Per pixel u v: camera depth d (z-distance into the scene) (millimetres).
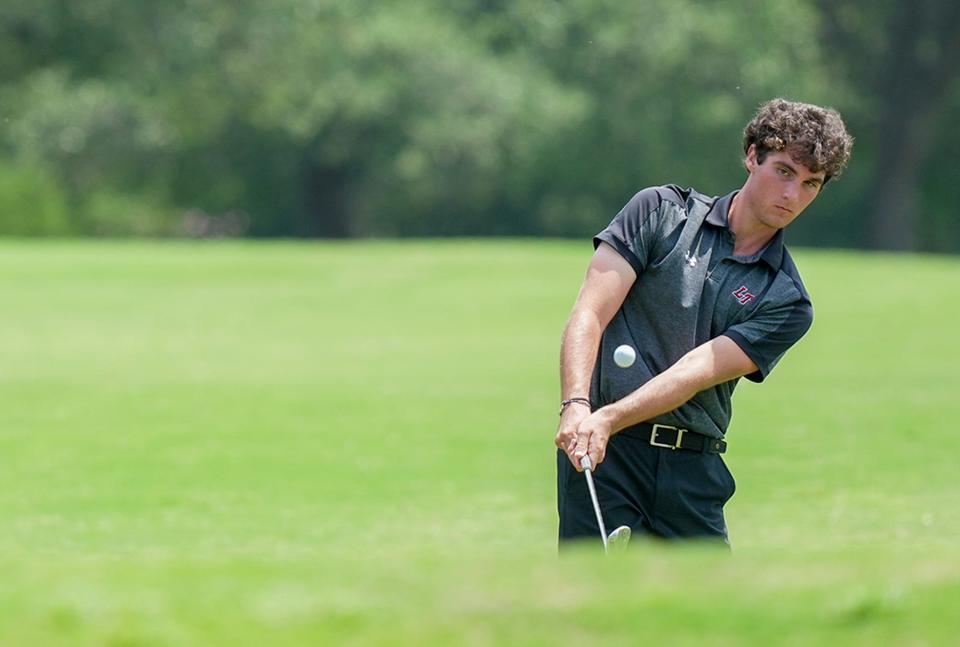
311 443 34562
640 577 11312
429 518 27188
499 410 39156
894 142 162375
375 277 72000
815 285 69375
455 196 161750
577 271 74000
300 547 24234
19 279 69688
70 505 27984
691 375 16531
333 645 9977
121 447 33875
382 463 32469
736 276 17109
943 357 49062
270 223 174375
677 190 17469
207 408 38969
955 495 29062
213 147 153125
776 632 10336
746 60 155125
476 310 62156
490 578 11266
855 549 13828
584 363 16562
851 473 31250
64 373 44469
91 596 10797
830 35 163000
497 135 151000
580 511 17047
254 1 131500
